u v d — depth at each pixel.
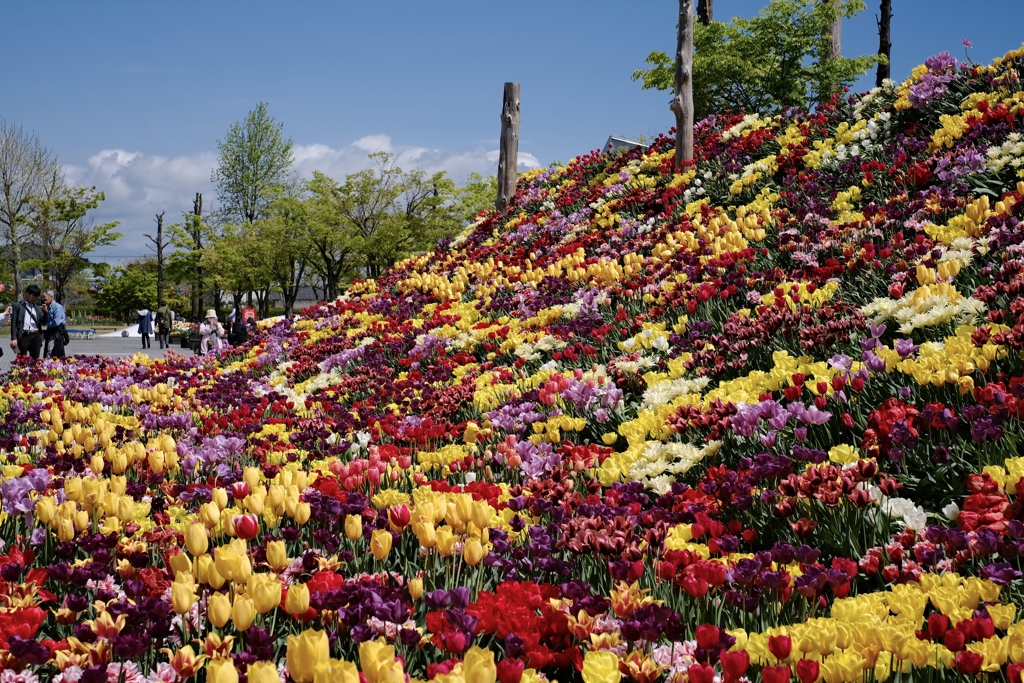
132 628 2.39
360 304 14.29
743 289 7.60
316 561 2.92
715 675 2.25
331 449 5.55
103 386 9.03
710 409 4.56
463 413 6.58
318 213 43.16
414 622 2.55
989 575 2.54
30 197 49.03
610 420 5.59
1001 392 3.83
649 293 8.38
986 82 10.83
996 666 2.10
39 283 56.88
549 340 7.83
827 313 5.76
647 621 2.33
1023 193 6.85
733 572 2.67
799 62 26.67
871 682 2.13
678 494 3.80
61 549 3.10
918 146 9.58
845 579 2.55
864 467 3.33
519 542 3.47
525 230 14.77
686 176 12.60
